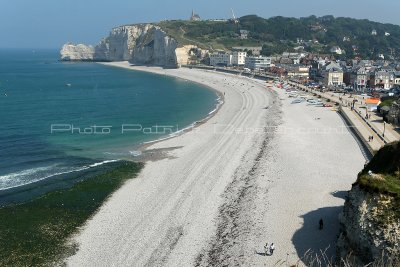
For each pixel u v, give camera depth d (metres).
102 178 65.12
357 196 41.66
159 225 50.00
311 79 198.62
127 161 73.62
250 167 68.81
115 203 56.16
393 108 101.06
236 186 61.03
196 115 116.81
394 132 91.12
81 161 73.44
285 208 53.72
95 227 49.69
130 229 49.12
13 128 97.12
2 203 55.62
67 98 148.00
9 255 43.59
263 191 59.03
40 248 45.03
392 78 169.75
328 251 44.00
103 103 137.25
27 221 50.81
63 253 44.19
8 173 66.69
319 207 53.91
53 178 64.88
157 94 160.00
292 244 45.41
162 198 57.53
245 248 44.81
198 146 82.38
